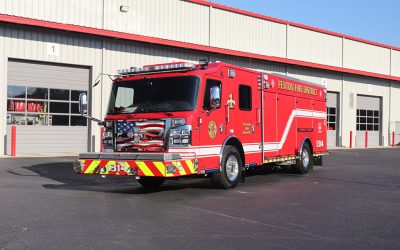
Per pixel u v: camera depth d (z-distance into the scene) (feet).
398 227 21.77
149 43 69.15
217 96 29.84
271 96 39.27
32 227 20.80
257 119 37.04
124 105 31.65
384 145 116.26
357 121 110.32
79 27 60.80
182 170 28.43
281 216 23.95
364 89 110.93
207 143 30.76
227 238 19.36
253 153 36.42
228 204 27.25
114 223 21.80
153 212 24.52
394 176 43.91
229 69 33.50
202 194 31.04
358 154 78.33
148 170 27.91
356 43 108.37
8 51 57.26
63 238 19.01
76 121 64.08
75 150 64.03
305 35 95.71
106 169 29.40
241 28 83.20
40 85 60.75
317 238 19.56
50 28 58.95
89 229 20.57
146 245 18.13
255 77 36.99
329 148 97.55
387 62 117.19
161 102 30.48
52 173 41.63
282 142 40.98
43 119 61.21
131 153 29.12
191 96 29.84
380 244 18.71
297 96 44.11
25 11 58.18
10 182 35.45
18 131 59.36
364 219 23.50
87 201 27.71
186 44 72.69
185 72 30.58
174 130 29.14
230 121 33.40
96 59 64.80
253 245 18.37
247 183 37.65
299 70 95.50
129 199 28.66
